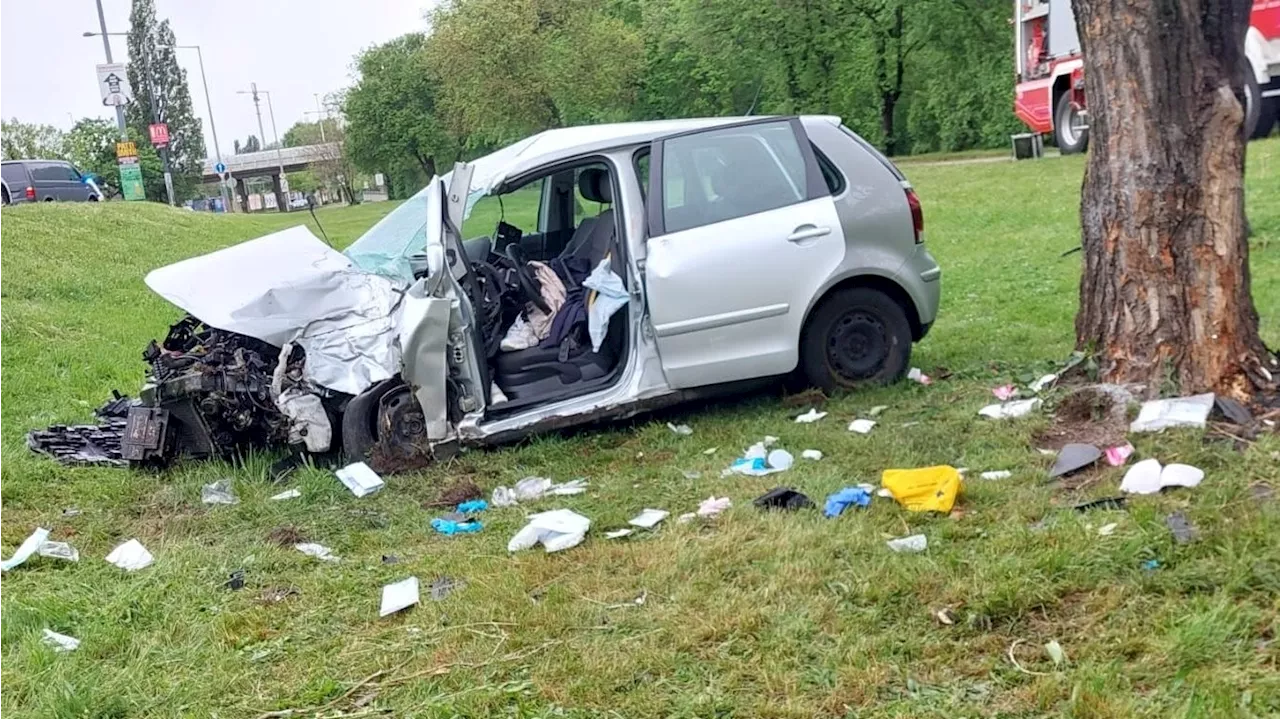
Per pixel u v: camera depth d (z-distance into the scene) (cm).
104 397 787
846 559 396
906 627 343
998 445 505
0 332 958
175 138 7131
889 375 641
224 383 556
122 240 1709
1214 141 494
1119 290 522
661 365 592
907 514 433
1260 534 362
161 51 7075
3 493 562
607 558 426
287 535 489
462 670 348
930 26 3538
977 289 999
